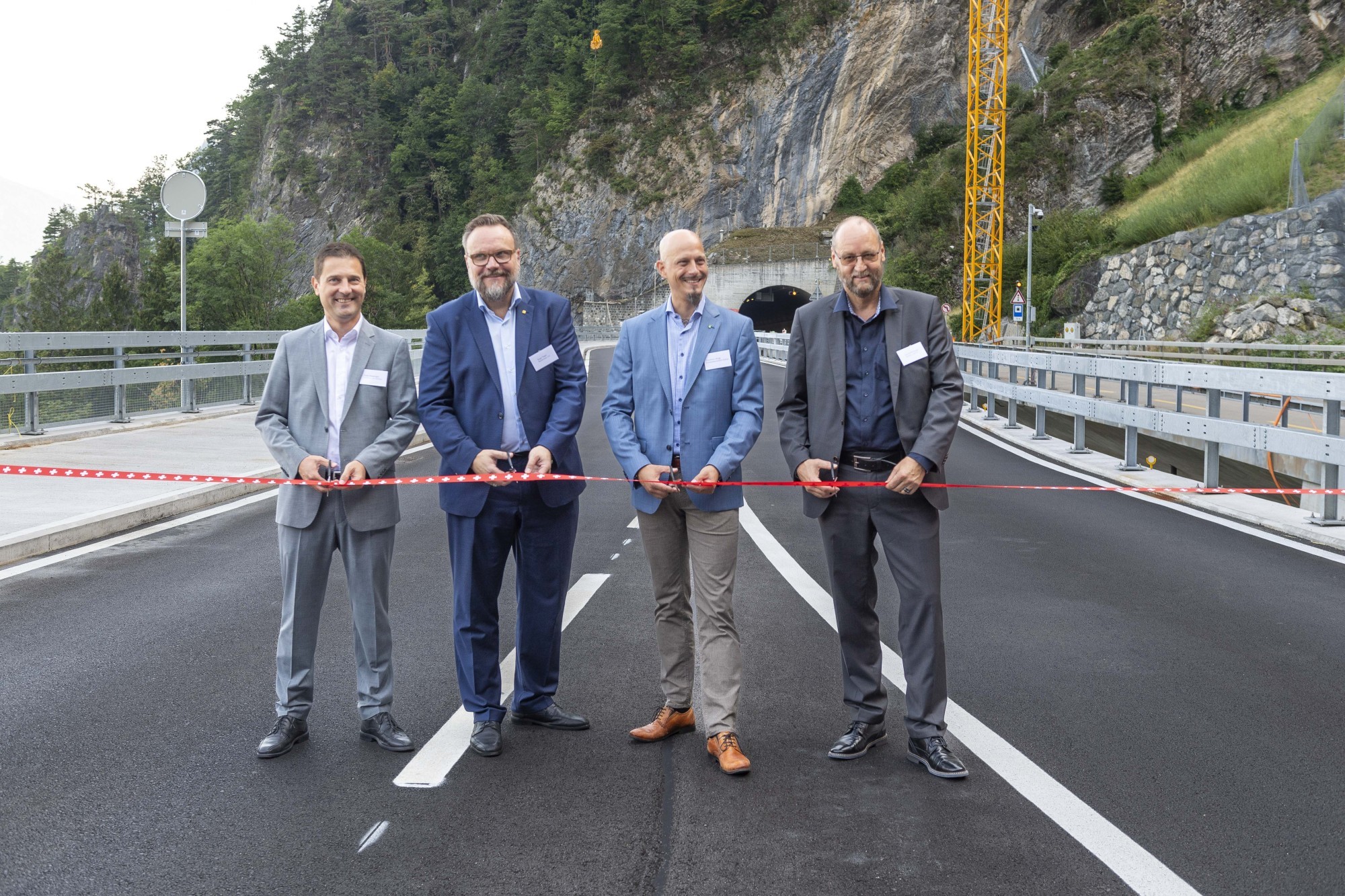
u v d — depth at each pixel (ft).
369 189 420.77
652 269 338.34
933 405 13.80
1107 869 10.37
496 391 14.58
